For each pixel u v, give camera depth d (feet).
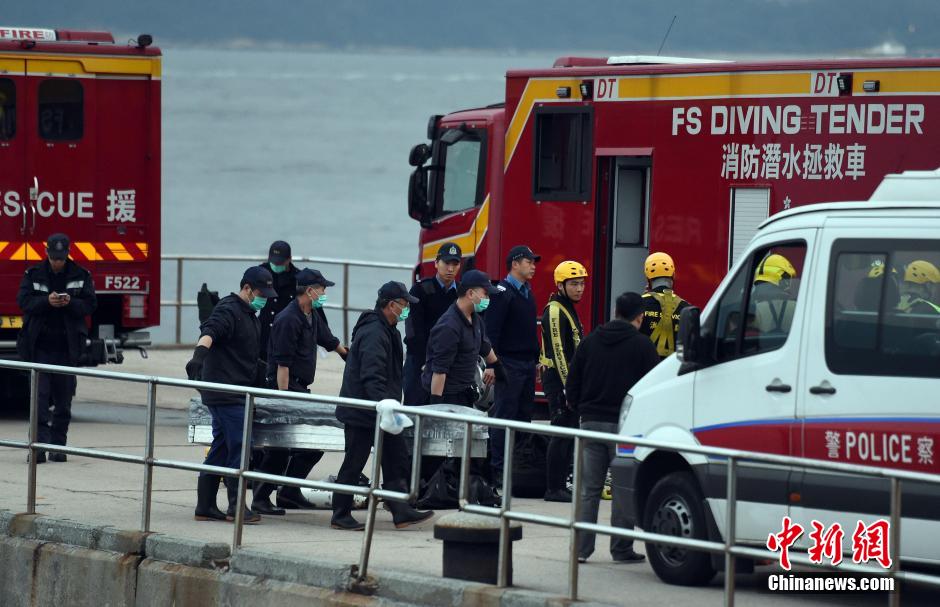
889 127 148.46
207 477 133.49
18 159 197.06
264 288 133.28
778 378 106.32
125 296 201.87
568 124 172.76
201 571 116.78
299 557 112.88
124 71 200.95
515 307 152.66
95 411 208.33
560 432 102.17
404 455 131.13
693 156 160.56
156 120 202.59
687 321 110.42
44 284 166.40
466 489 107.76
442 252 164.76
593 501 120.26
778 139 154.71
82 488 147.74
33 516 129.80
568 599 100.42
